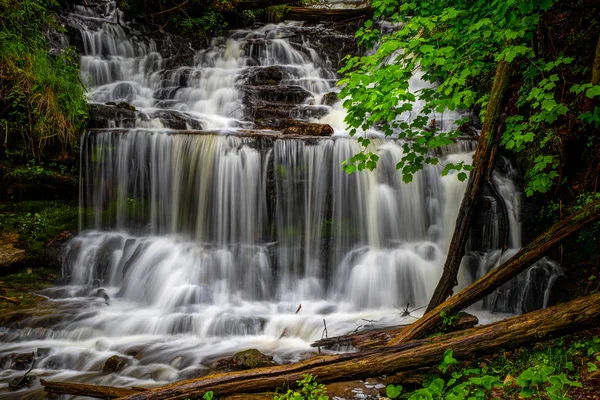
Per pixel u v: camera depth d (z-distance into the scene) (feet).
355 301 24.77
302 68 46.55
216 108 40.11
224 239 27.17
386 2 23.13
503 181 26.63
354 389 14.73
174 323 21.21
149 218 28.32
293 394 13.10
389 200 26.89
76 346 19.48
